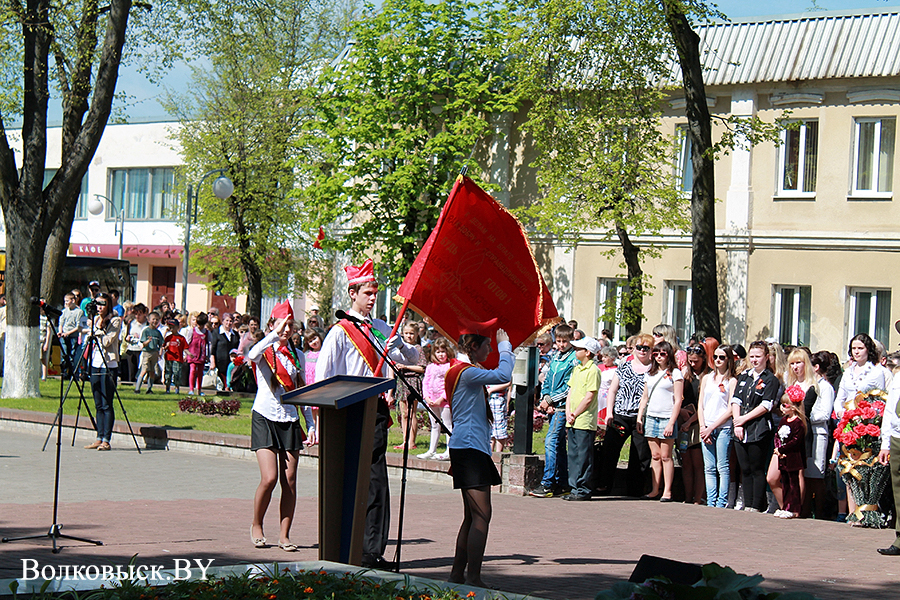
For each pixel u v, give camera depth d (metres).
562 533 9.91
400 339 7.92
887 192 23.55
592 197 22.62
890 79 23.23
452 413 7.01
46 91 20.14
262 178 34.28
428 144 28.11
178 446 15.31
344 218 31.80
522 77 23.80
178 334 24.20
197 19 20.84
